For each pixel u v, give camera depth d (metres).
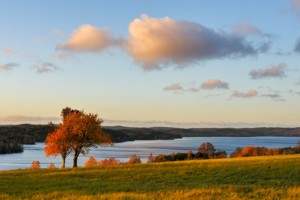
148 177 39.09
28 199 27.52
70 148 69.00
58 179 39.44
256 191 27.64
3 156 196.62
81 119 68.19
